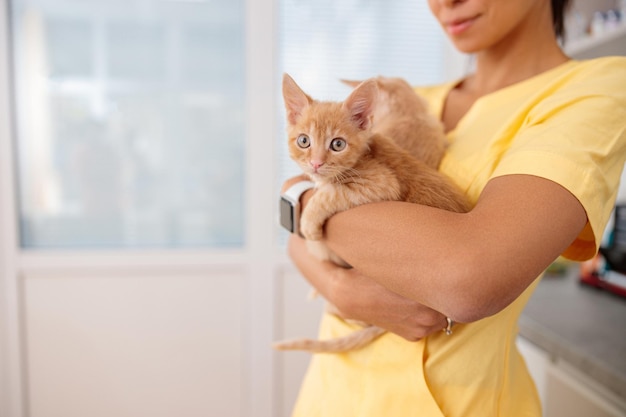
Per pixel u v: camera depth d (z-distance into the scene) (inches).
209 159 82.2
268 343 83.2
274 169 81.3
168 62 79.2
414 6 84.1
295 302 83.8
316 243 31.3
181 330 81.1
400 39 84.2
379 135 31.7
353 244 25.2
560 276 67.4
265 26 78.5
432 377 27.9
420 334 26.6
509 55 34.0
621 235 56.8
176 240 82.8
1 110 73.9
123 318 79.4
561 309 52.8
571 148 22.7
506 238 20.9
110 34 77.2
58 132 77.6
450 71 85.5
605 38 52.2
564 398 43.1
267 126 80.3
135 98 79.1
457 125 35.2
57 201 78.7
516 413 31.0
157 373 81.0
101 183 79.6
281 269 82.8
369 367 29.7
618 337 44.2
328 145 29.0
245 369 83.3
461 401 27.6
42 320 77.5
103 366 79.4
